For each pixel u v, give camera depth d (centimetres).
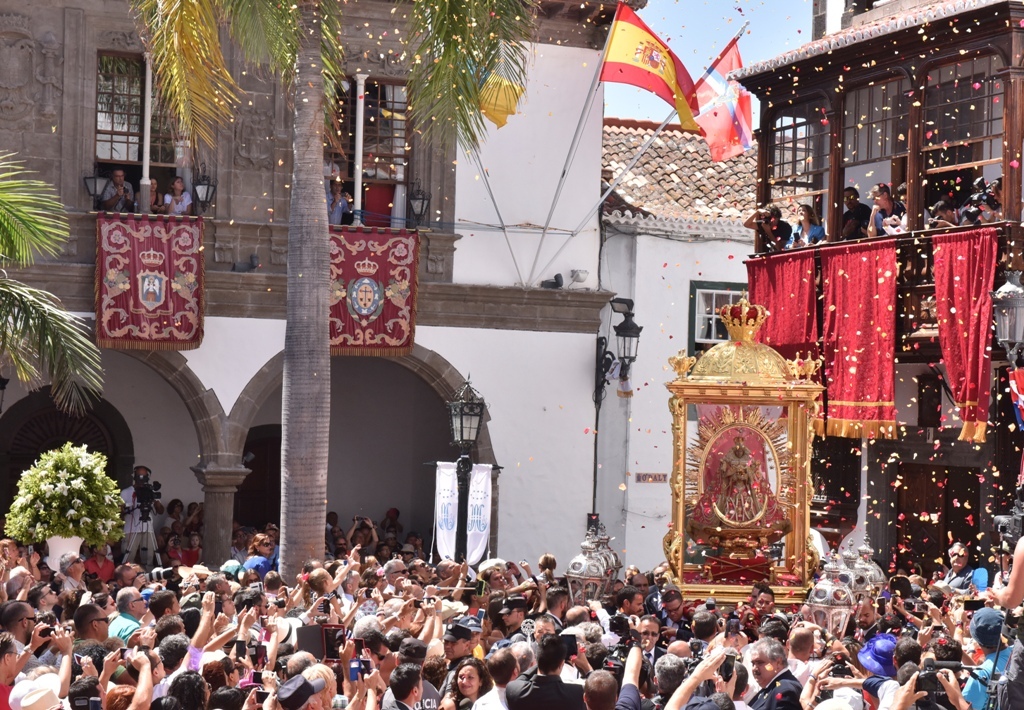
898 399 3684
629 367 4412
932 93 3456
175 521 4325
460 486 3672
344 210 4162
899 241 3425
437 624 1878
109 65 3981
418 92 3362
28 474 2862
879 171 3694
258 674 1684
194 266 3969
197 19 2869
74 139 3912
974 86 3319
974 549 3478
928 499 3641
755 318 3166
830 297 3650
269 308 4097
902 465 3722
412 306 4178
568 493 4388
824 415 3666
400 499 4928
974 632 1609
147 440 4488
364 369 4891
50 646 1712
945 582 2927
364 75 4191
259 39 3083
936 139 3441
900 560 3709
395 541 4400
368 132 4231
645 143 4416
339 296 4109
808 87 3825
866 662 1698
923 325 3394
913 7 3797
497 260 4334
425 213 4253
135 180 4053
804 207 3825
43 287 3869
